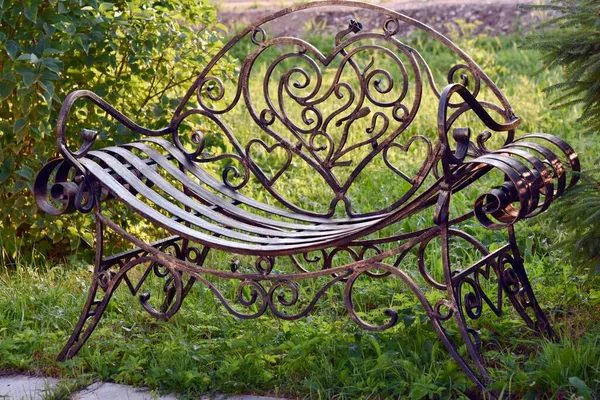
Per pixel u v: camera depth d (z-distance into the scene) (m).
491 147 6.43
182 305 4.06
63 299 4.14
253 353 3.43
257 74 9.45
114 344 3.67
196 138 3.92
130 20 4.68
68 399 3.25
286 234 3.50
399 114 7.32
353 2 3.69
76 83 4.69
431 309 3.12
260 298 4.18
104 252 4.79
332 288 4.19
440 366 3.27
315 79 9.12
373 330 3.16
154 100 5.07
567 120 6.73
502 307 3.77
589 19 3.45
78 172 3.41
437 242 4.69
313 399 3.16
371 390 3.15
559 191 3.18
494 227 2.99
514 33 10.32
